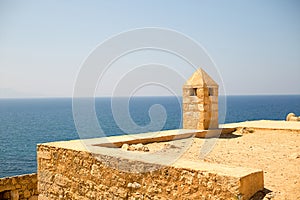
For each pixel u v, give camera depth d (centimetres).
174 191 653
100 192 790
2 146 3947
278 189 633
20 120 8212
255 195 595
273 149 1034
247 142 1166
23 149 3706
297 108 10200
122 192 742
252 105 13188
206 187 603
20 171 2561
